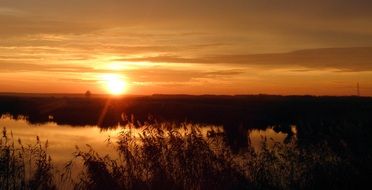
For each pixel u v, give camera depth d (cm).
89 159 1144
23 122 4084
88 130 3312
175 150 1184
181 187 1119
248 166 1147
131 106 5525
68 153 1945
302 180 1086
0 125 3600
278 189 1071
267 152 1180
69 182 1260
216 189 1103
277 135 2512
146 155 1177
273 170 1138
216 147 1259
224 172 1120
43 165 1180
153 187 1118
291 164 1137
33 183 1115
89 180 1137
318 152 1192
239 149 1317
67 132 3103
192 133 1238
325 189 1046
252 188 1063
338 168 1080
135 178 1141
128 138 1267
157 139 1217
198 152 1177
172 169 1155
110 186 1110
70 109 5409
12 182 1138
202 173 1127
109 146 2225
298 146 1248
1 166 1144
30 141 2350
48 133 2964
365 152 1138
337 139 1242
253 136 2375
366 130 1281
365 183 1040
